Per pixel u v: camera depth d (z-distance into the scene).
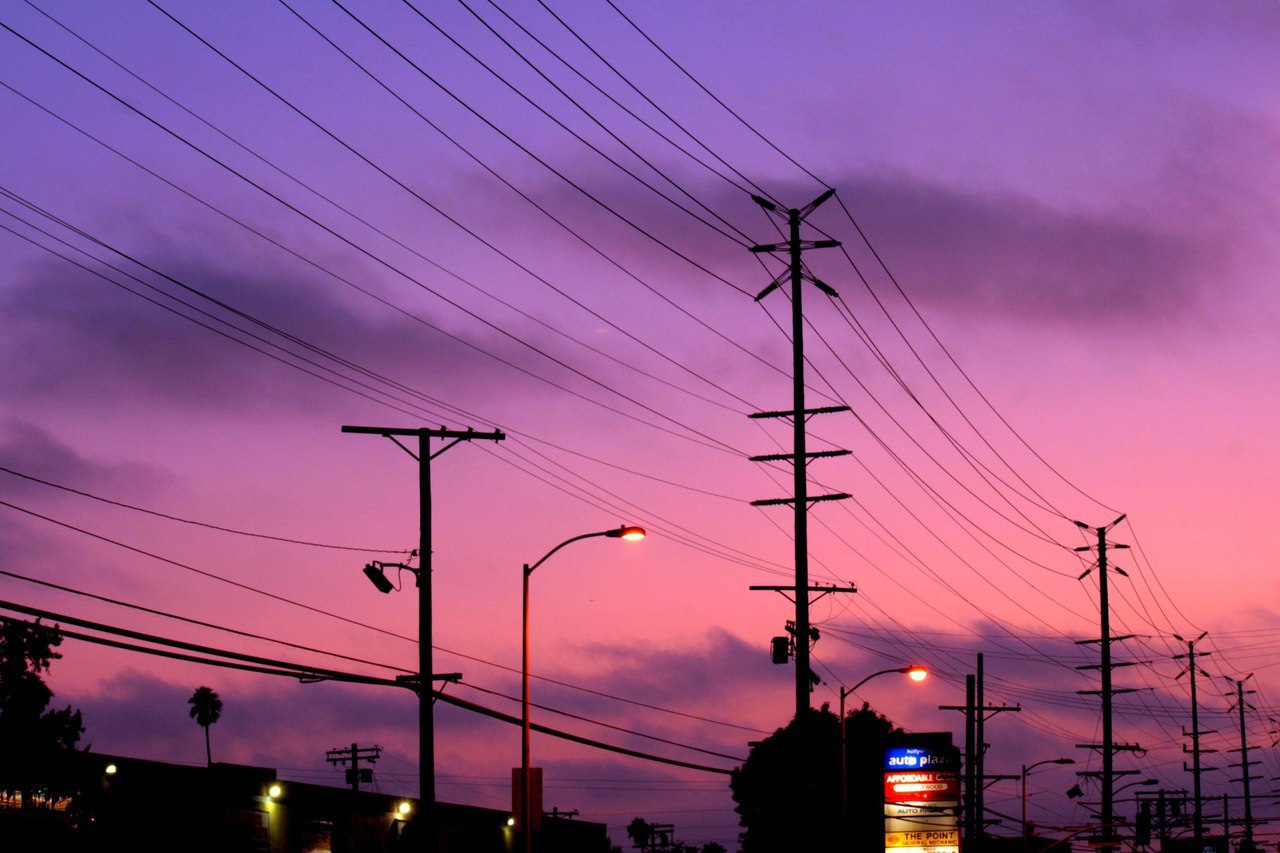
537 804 36.88
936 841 83.75
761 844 88.88
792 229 45.41
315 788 62.72
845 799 52.62
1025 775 72.75
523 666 37.44
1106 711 68.31
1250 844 101.12
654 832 132.38
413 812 68.12
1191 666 95.12
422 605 36.94
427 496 37.53
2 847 52.12
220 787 57.84
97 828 55.44
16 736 67.12
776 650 45.78
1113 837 66.38
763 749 89.56
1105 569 69.56
